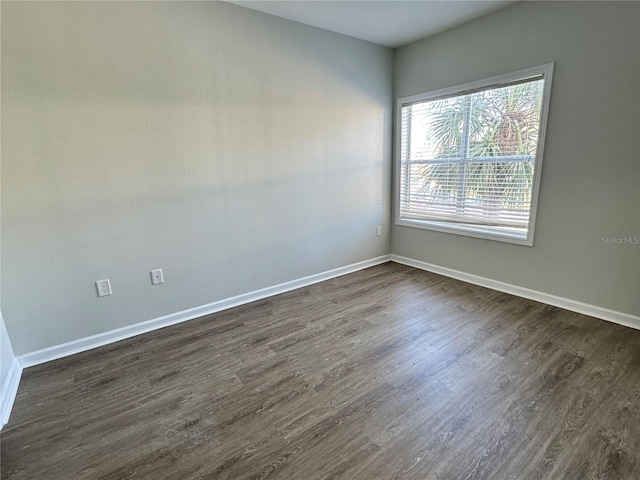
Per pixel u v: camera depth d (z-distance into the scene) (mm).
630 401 1708
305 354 2232
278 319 2748
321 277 3609
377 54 3602
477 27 2990
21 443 1569
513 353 2168
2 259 2047
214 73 2604
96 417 1722
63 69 2064
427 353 2203
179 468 1414
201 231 2748
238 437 1565
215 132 2682
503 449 1453
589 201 2535
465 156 3326
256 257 3094
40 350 2227
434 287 3350
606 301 2557
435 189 3664
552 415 1634
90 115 2184
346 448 1484
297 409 1733
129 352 2318
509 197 3033
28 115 2006
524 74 2736
